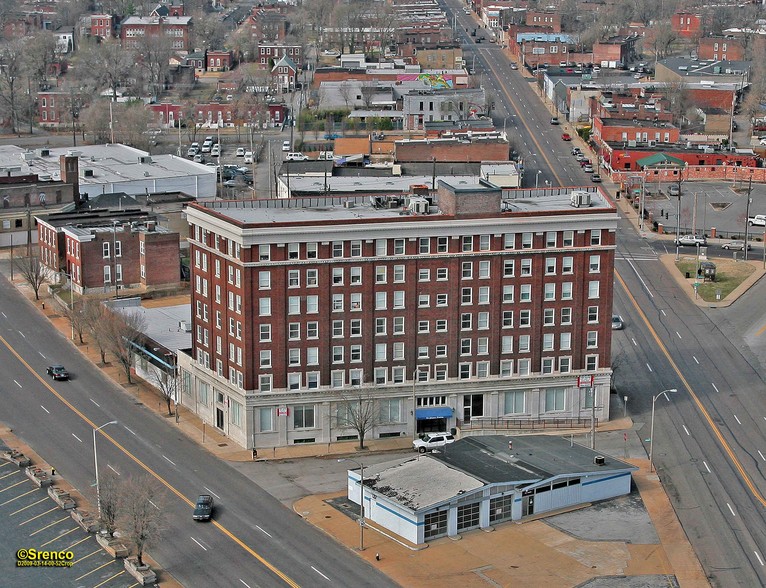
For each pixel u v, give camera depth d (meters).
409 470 181.38
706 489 188.50
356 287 199.12
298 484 188.00
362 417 199.50
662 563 166.12
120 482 174.00
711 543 172.25
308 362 199.75
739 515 180.38
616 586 160.12
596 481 183.00
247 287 195.00
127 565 162.25
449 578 161.50
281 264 195.38
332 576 161.75
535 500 178.75
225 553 167.38
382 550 168.62
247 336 196.50
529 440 194.00
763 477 192.62
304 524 175.50
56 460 195.25
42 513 178.50
